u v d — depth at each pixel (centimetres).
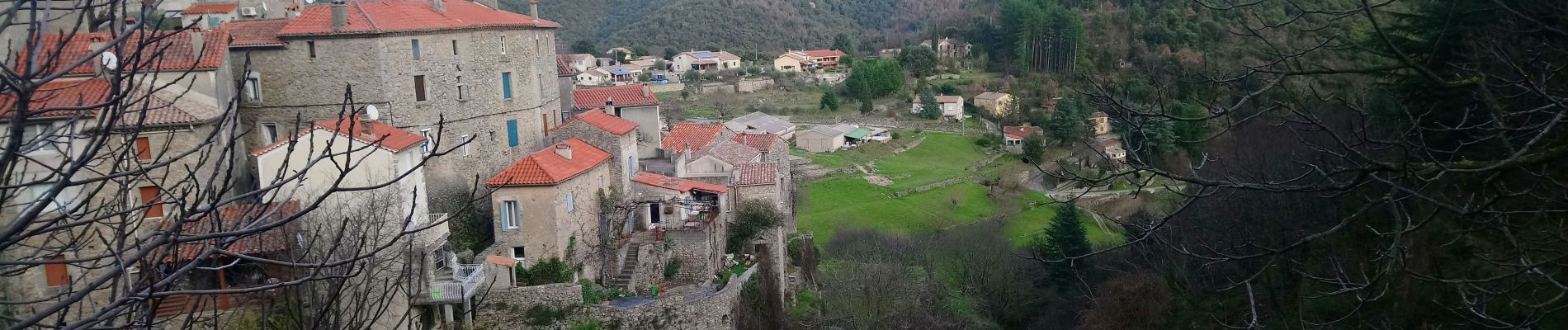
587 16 19338
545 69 4825
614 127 4406
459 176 4153
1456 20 2395
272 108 3938
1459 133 2553
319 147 3069
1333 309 2822
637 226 4316
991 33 14388
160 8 4912
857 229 6359
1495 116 1106
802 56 15425
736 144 5369
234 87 3809
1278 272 3192
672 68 14725
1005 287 5088
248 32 4003
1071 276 4878
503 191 3634
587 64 14062
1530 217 2039
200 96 3222
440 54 4091
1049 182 8012
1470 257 2294
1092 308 4150
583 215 3884
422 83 4031
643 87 5738
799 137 9488
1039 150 8906
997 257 5325
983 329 4600
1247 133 3866
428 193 3925
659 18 18150
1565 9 1795
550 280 3597
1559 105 1012
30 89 679
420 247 3172
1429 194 2167
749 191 4741
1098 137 8656
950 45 14812
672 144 5453
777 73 14575
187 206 1948
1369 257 2780
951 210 7406
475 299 3456
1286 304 3097
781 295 4566
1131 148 1275
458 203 3959
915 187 7956
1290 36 3800
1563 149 968
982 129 10669
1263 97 3675
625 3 19962
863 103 11894
